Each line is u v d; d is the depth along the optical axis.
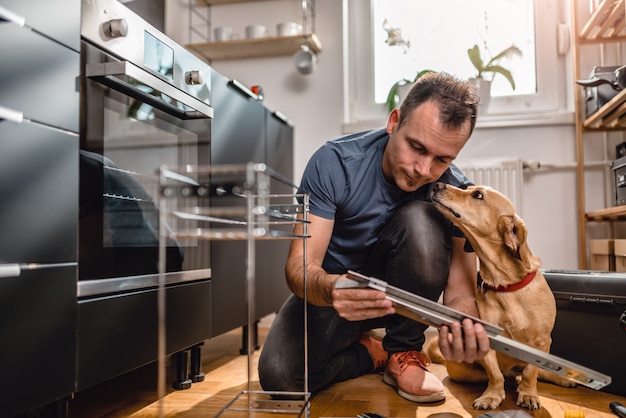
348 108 2.95
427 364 1.56
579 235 2.52
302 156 2.90
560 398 1.45
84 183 1.12
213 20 3.01
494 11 2.85
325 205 1.43
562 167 2.58
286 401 1.33
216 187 1.77
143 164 1.36
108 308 1.16
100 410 1.36
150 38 1.38
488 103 2.68
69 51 1.08
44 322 0.99
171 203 1.47
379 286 0.95
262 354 1.45
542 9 2.78
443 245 1.49
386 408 1.35
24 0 0.96
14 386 0.91
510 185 2.55
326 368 1.50
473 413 1.31
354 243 1.55
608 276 1.54
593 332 1.55
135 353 1.26
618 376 1.48
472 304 1.48
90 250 1.13
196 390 1.56
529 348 0.95
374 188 1.49
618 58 2.58
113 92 1.23
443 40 2.89
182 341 1.50
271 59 2.95
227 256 1.87
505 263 1.35
